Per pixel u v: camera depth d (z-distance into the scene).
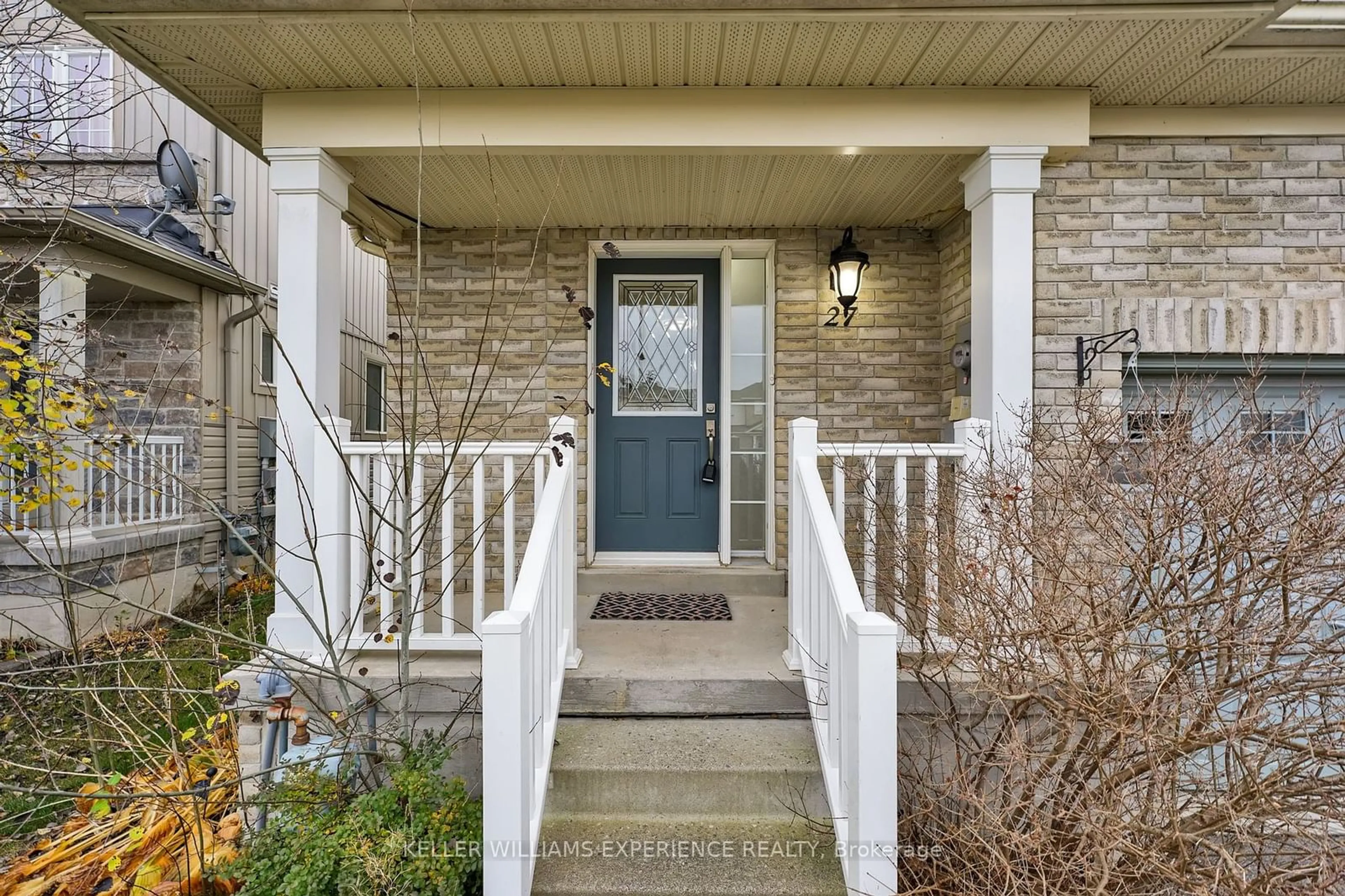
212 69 2.64
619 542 4.55
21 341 3.38
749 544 4.54
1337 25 2.46
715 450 4.54
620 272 4.54
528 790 1.81
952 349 3.91
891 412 4.22
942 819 2.10
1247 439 2.10
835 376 4.24
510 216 4.05
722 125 2.82
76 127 6.03
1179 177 3.01
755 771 2.23
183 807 2.52
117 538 5.11
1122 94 2.86
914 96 2.81
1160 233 3.01
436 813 2.03
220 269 5.96
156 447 5.99
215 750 2.82
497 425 4.17
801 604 2.62
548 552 2.15
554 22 2.34
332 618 2.64
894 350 4.23
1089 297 3.01
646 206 3.88
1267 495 2.00
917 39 2.44
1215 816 1.75
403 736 2.27
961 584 2.23
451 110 2.82
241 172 6.79
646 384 4.57
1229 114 2.97
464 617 3.52
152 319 6.26
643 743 2.35
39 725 3.35
